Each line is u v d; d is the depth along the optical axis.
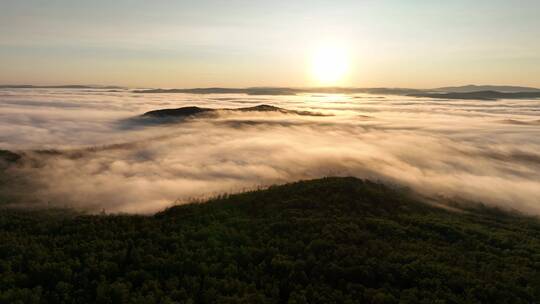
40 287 35.94
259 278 38.88
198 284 36.94
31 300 33.88
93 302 34.62
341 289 36.72
